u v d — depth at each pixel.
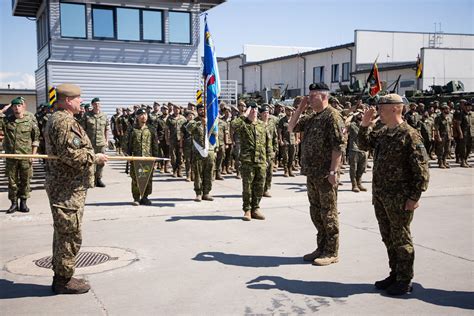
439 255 6.10
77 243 4.77
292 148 14.18
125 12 22.91
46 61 21.91
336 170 5.51
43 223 8.05
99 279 5.25
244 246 6.58
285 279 5.24
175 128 14.27
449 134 16.09
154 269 5.59
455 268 5.57
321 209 5.74
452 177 13.95
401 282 4.72
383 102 4.62
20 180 8.84
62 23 21.86
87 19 22.23
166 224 7.95
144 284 5.09
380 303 4.54
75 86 4.78
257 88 51.06
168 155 15.82
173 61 24.02
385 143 4.66
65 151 4.52
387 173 4.62
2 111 8.73
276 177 14.30
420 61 33.62
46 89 22.19
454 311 4.34
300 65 44.88
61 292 4.81
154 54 23.62
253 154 8.09
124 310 4.40
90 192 11.27
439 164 16.30
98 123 12.36
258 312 4.36
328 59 41.66
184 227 7.73
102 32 22.61
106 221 8.20
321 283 5.11
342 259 5.95
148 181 9.61
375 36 39.47
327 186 5.65
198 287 5.00
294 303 4.56
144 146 9.45
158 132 15.66
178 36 24.06
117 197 10.57
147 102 23.59
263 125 8.25
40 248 6.52
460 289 4.90
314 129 5.68
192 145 10.05
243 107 13.20
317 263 5.69
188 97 24.41
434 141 17.17
